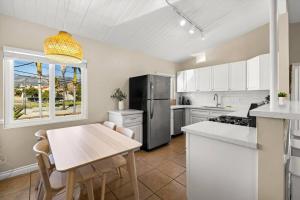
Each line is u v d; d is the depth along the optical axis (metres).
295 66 2.94
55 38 1.47
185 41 3.80
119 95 3.45
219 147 1.24
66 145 1.54
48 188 1.27
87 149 1.44
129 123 3.12
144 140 3.36
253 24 3.51
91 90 3.13
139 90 3.48
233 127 1.49
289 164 1.25
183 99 5.20
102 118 3.30
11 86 2.32
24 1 1.99
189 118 4.61
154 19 2.72
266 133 1.01
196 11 2.71
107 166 1.65
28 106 2.52
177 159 2.87
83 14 2.36
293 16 3.39
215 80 4.20
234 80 3.84
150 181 2.15
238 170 1.14
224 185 1.22
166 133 3.68
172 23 2.93
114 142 1.63
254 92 3.88
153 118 3.38
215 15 2.94
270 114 0.96
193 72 4.68
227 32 3.71
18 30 2.29
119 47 3.59
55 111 2.79
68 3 2.11
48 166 1.33
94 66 3.17
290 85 3.01
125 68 3.71
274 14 1.25
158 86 3.50
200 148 1.37
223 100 4.41
